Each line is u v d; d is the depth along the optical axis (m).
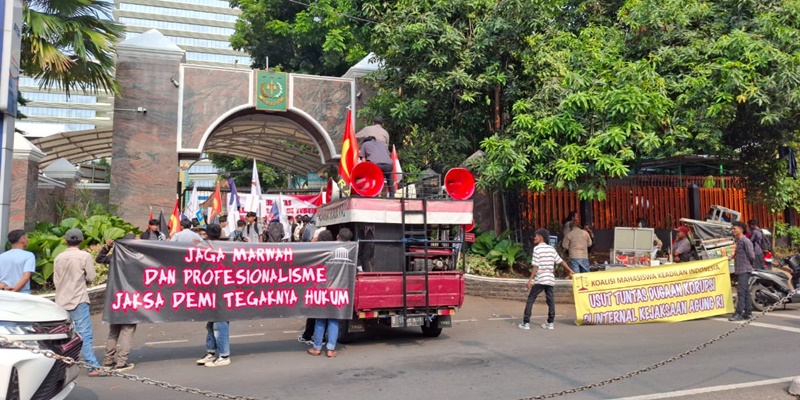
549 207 16.95
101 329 10.00
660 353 7.91
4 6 9.19
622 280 10.64
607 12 17.61
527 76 14.94
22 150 13.41
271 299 7.62
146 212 16.95
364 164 8.37
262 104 18.28
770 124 13.77
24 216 13.27
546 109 13.59
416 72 15.13
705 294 11.02
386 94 16.27
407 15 15.09
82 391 6.23
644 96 12.27
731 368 7.04
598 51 13.91
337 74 28.41
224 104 17.95
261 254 7.63
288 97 18.58
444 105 15.96
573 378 6.61
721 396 5.88
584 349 8.23
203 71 17.81
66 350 5.21
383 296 8.30
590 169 12.89
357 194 8.45
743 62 13.42
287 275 7.72
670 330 9.82
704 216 18.72
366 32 17.19
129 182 16.91
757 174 17.84
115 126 16.94
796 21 14.21
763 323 10.31
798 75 12.95
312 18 26.86
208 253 7.39
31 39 13.02
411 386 6.31
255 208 18.58
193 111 17.66
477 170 14.27
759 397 5.84
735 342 8.63
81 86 15.16
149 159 17.11
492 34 14.80
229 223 17.70
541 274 9.98
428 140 16.02
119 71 17.09
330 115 18.97
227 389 6.25
